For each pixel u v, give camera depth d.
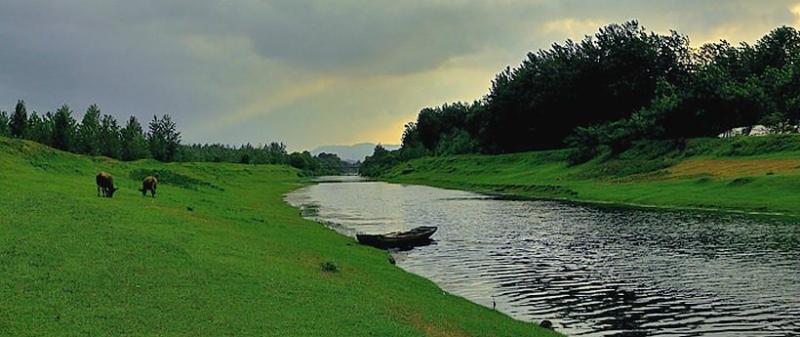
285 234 40.47
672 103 112.06
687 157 98.81
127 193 47.56
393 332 18.42
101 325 16.41
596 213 66.38
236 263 24.58
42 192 37.25
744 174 77.19
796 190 63.59
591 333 23.95
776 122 103.81
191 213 39.66
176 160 163.12
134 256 23.16
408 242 44.69
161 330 16.42
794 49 156.75
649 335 23.66
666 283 32.19
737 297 29.14
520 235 50.53
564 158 131.62
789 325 24.67
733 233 48.28
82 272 20.58
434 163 188.00
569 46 175.62
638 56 145.62
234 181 121.75
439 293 28.41
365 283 26.23
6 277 19.38
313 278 24.52
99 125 136.25
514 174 130.88
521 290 30.92
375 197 100.50
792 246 41.84
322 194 109.12
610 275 34.31
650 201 74.25
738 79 151.25
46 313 16.88
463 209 75.56
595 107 152.50
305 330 17.42
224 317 17.88
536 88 165.50
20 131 114.94
